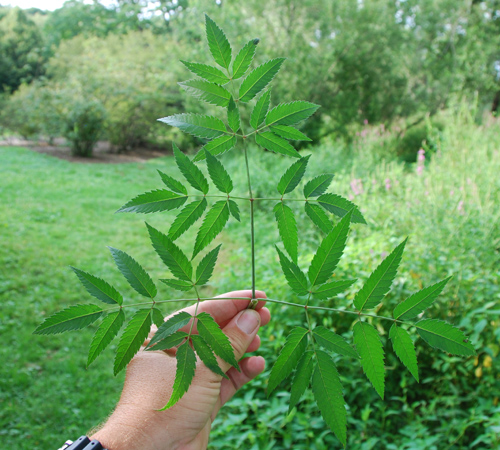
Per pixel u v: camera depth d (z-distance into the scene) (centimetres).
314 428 251
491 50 1534
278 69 85
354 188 534
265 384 283
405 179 583
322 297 77
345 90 1373
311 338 75
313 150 1084
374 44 1370
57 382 386
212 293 504
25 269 622
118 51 2169
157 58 1914
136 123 1877
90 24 3512
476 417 235
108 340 77
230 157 1149
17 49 2831
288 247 88
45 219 847
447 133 677
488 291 287
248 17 1352
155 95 1758
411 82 1609
